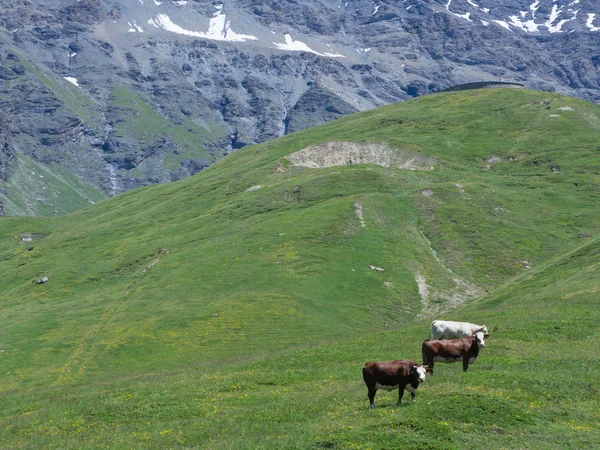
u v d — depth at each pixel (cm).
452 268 11100
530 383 3178
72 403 3994
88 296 11350
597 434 2588
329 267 10762
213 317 8881
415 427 2609
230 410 3341
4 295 12344
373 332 5875
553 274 8444
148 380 4766
